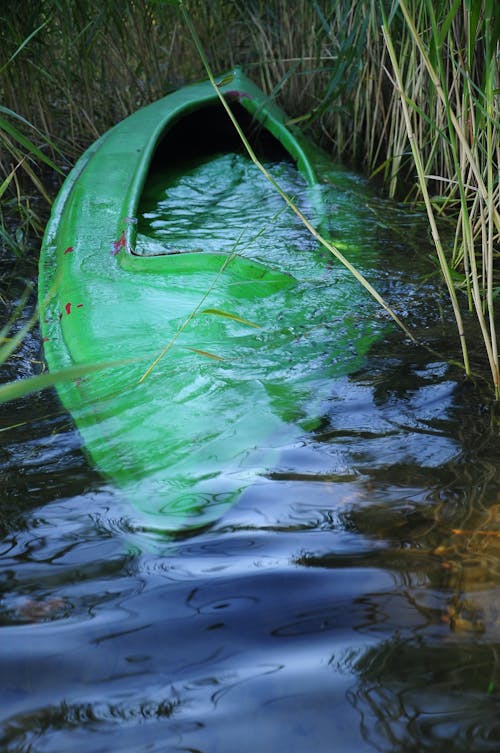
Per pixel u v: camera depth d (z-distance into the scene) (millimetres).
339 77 3504
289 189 3512
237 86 4133
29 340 2156
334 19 4258
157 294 2215
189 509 1359
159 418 1654
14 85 3891
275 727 916
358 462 1510
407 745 885
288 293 2334
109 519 1343
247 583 1167
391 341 2072
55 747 895
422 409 1726
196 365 1864
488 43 1884
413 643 1038
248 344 2002
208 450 1545
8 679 996
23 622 1097
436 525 1299
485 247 2143
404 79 3510
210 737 904
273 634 1063
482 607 1104
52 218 3039
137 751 889
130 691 975
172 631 1072
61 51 4328
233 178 3701
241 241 2852
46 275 2566
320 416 1691
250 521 1323
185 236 2910
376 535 1278
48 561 1233
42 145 3957
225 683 983
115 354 1921
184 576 1188
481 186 1878
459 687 965
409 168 3734
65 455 1558
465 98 2266
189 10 4801
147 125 3768
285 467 1492
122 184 3162
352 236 2922
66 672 1006
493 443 1572
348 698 954
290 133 3904
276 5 4672
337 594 1139
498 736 893
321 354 1979
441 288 2432
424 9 3080
